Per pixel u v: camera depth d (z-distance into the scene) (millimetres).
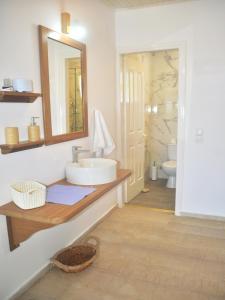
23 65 1777
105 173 2080
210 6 2764
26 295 1875
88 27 2566
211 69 2850
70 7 2254
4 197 1687
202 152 3018
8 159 1697
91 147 2742
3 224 1698
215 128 2930
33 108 1892
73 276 2078
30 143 1728
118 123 3338
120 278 2057
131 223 3002
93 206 2848
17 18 1708
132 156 3766
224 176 2979
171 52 4484
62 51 2160
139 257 2332
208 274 2090
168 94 4641
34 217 1503
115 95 3291
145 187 4391
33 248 1979
